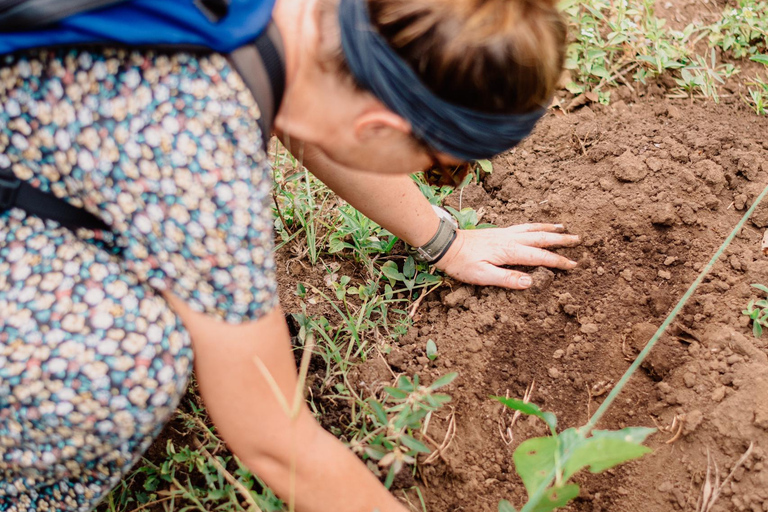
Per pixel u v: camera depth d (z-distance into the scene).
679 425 1.69
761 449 1.58
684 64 2.48
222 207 0.99
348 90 1.01
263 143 1.04
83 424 1.14
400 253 2.08
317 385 1.81
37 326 1.09
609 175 2.14
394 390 1.51
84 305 1.10
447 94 0.96
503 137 1.04
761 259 1.92
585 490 1.66
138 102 0.96
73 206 1.09
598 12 2.53
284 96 1.05
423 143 1.06
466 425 1.77
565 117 2.36
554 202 2.10
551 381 1.83
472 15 0.92
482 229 1.99
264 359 1.11
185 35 0.93
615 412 1.77
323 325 1.88
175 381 1.15
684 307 1.87
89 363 1.09
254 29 0.97
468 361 1.85
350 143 1.09
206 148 0.97
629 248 2.00
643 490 1.64
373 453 1.47
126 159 0.97
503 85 0.96
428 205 1.85
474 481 1.69
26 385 1.10
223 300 1.05
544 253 1.94
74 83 0.97
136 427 1.18
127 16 0.92
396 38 0.93
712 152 2.16
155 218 1.00
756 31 2.56
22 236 1.11
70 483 1.33
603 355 1.85
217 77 0.97
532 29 0.94
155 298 1.13
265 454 1.20
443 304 1.98
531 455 1.19
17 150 1.03
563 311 1.92
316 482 1.22
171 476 1.63
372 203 1.74
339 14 0.96
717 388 1.70
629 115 2.35
